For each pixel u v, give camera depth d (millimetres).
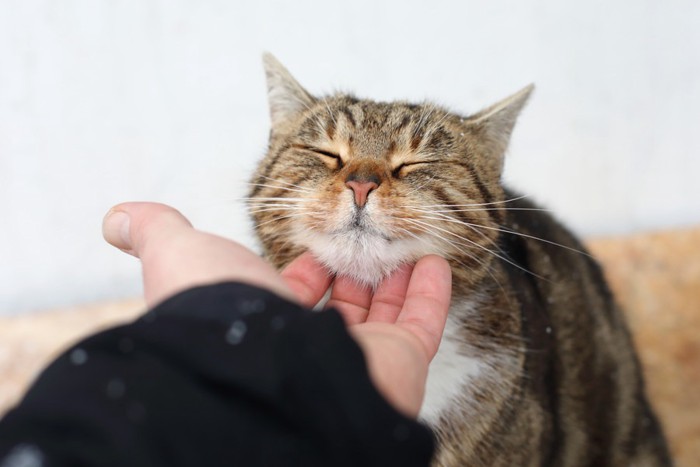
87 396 193
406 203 448
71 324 702
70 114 789
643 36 863
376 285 453
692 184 863
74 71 789
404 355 290
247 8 809
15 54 779
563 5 843
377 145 477
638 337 732
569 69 854
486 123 525
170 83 803
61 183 785
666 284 766
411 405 279
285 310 236
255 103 814
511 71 851
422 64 839
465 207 473
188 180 795
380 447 218
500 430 483
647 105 863
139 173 794
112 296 775
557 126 854
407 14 829
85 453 178
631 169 859
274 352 217
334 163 476
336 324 233
